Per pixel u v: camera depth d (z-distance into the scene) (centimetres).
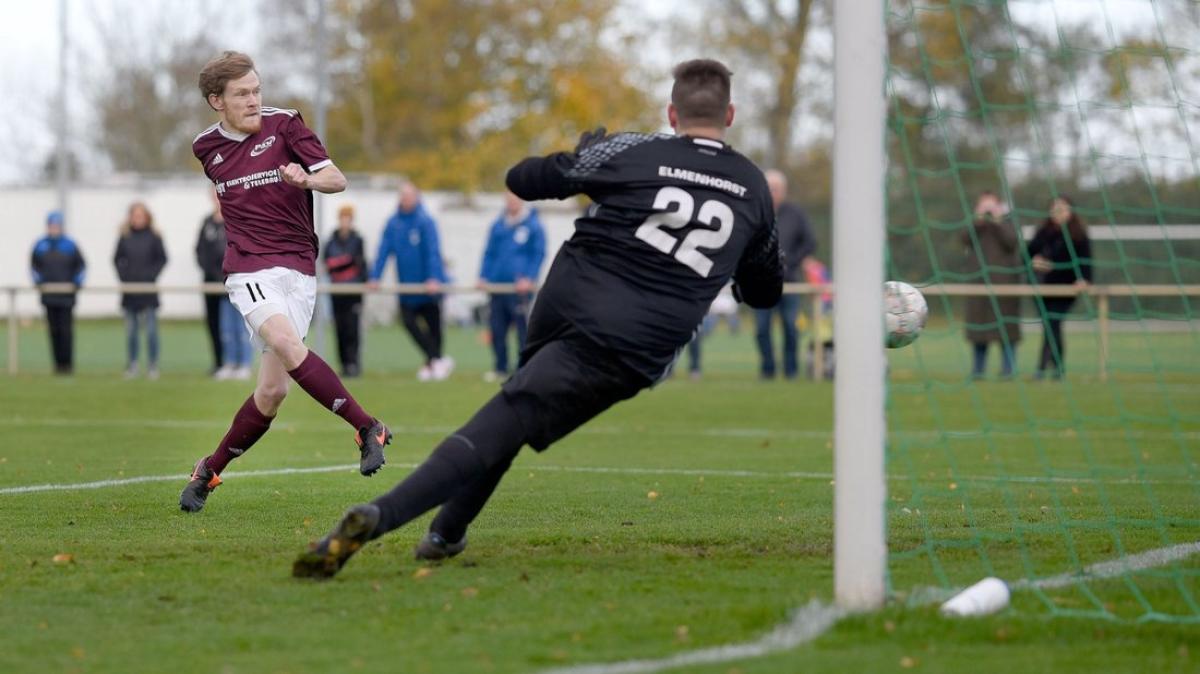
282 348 1836
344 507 2012
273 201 1894
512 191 1426
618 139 1408
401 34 14262
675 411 4050
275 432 3381
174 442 3072
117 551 1598
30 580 1417
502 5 13712
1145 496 2183
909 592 1330
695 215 1365
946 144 1792
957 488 2277
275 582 1405
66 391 4622
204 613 1268
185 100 15412
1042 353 5222
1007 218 5100
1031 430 2292
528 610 1277
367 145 14325
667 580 1420
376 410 3975
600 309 1354
